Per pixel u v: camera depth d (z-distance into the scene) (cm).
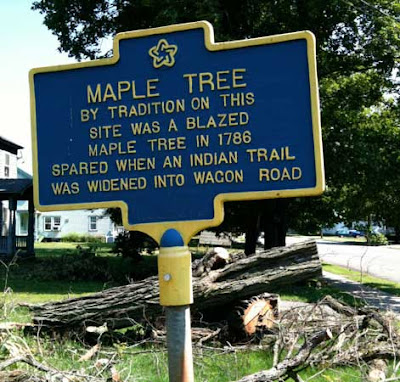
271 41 429
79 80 460
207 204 434
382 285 1938
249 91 433
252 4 1869
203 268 835
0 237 2608
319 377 600
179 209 437
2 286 1648
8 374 497
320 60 1931
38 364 509
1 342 621
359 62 1973
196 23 441
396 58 1920
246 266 830
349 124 2023
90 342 788
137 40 452
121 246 2184
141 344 774
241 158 431
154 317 805
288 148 424
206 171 436
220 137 435
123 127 452
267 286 825
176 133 443
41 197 460
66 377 504
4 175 3519
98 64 455
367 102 2103
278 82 429
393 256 3516
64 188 455
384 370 627
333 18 1844
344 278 2191
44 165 461
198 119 440
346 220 2833
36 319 785
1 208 2967
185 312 424
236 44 434
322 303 809
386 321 707
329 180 2042
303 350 528
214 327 834
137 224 441
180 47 445
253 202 1989
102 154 453
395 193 2094
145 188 444
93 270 1900
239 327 814
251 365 679
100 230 5472
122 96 453
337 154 1977
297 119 424
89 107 457
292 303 1240
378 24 1895
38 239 5219
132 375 594
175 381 419
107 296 798
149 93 448
